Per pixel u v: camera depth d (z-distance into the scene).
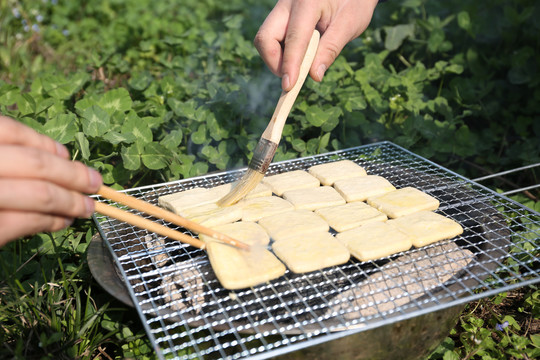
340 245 0.54
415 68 0.97
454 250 0.54
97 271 0.52
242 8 1.59
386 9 1.17
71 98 0.84
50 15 1.48
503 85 1.03
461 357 0.59
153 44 1.19
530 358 0.57
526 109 0.99
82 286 0.61
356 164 0.70
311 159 0.77
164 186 0.70
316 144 0.80
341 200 0.62
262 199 0.62
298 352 0.48
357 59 1.11
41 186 0.41
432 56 1.12
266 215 0.59
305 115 0.82
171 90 0.90
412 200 0.61
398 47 1.11
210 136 0.81
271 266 0.51
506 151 0.89
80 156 0.73
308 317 0.52
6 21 1.24
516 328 0.60
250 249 0.52
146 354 0.56
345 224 0.57
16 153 0.40
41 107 0.76
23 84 1.08
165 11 1.54
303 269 0.51
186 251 0.56
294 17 0.59
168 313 0.48
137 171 0.74
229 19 1.16
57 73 1.02
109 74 1.03
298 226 0.57
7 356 0.53
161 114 0.84
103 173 0.71
